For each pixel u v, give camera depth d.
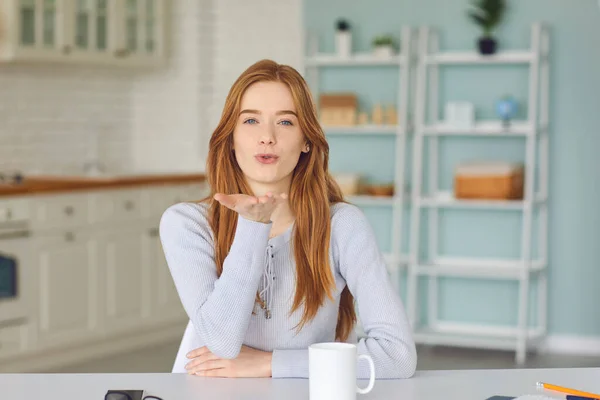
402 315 1.95
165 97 6.89
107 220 5.66
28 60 5.64
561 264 5.75
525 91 5.77
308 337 1.98
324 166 2.00
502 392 1.75
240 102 1.92
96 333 5.59
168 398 1.70
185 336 2.05
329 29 6.17
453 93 5.90
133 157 6.99
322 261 1.97
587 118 5.65
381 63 5.93
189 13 6.77
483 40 5.57
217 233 1.98
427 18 5.94
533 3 5.68
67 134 6.46
